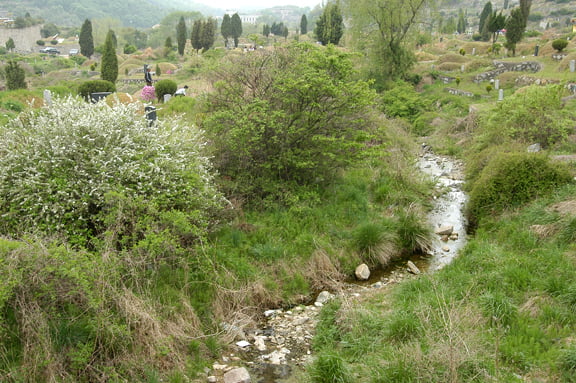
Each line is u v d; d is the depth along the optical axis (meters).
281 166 10.02
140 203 6.41
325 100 10.29
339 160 10.43
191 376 5.25
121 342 4.99
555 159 11.44
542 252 7.61
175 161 7.58
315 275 8.10
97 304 4.84
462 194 13.02
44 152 6.95
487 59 36.81
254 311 6.95
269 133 10.05
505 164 10.57
